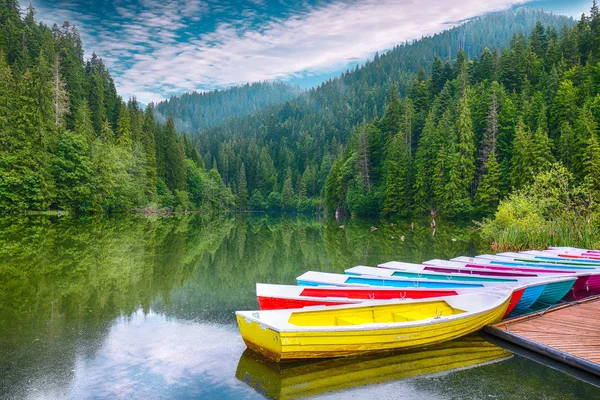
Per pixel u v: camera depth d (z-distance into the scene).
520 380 6.60
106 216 44.56
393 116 68.69
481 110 56.66
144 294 12.05
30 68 56.12
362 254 21.31
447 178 51.03
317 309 7.61
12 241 21.53
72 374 6.71
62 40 74.00
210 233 33.25
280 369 6.93
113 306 10.72
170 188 69.50
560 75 58.47
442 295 9.38
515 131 48.84
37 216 37.91
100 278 13.88
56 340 8.20
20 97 40.88
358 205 59.59
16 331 8.67
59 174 42.94
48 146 42.44
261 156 130.88
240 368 6.97
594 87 51.31
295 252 22.31
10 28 61.84
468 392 6.23
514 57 69.06
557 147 43.75
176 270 15.96
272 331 6.80
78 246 20.78
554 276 10.98
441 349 7.82
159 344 8.08
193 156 95.12
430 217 52.91
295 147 154.62
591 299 10.81
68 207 43.41
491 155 49.12
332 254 21.44
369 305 7.91
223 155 134.62
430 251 22.36
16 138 39.88
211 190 83.88
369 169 64.81
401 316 8.12
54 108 48.78
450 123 56.12
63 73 60.47
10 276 13.68
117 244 22.39
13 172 38.72
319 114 182.38
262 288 9.09
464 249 23.05
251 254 21.38
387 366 7.07
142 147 59.62
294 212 104.25
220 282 14.12
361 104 170.25
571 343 7.61
